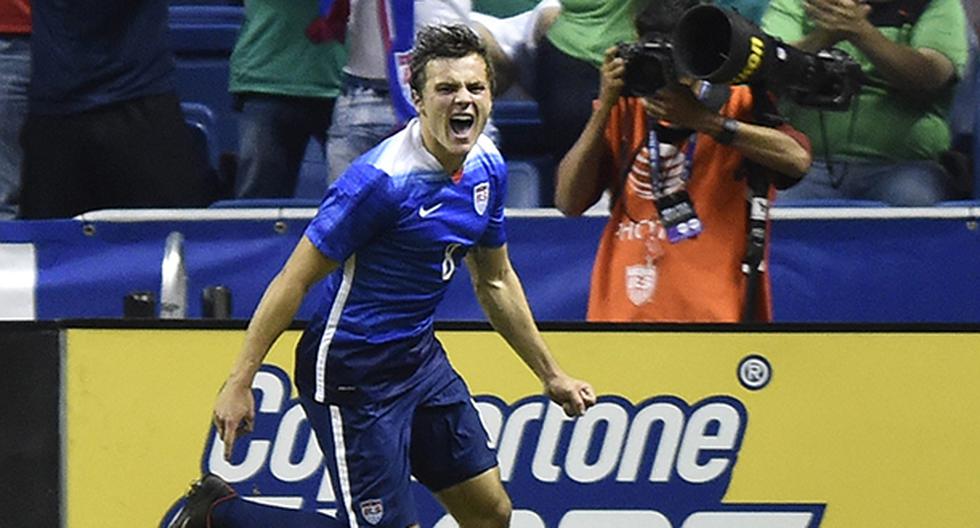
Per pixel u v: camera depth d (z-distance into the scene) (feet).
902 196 63.72
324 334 47.52
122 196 68.18
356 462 47.93
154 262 64.90
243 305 64.34
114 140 67.46
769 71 52.13
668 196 55.77
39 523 55.47
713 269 55.72
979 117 66.74
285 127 68.90
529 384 55.36
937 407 54.85
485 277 50.29
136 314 58.23
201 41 75.87
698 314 55.67
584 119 66.33
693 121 53.42
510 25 68.69
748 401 54.95
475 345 55.36
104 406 55.26
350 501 48.21
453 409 49.42
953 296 62.44
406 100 63.98
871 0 63.67
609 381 55.11
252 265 64.34
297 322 55.31
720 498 55.26
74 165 67.72
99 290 64.95
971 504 54.95
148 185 67.82
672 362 55.01
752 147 53.52
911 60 62.49
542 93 67.87
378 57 65.05
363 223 45.85
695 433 55.16
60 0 66.18
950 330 54.75
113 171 67.82
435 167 46.14
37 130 67.56
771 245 62.69
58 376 55.31
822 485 55.11
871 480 55.06
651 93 53.57
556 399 50.96
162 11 68.08
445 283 48.11
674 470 55.26
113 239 64.85
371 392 47.83
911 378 54.85
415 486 56.39
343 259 46.37
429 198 46.21
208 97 75.20
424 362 48.75
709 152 55.67
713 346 54.85
